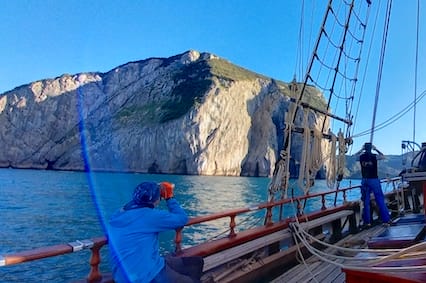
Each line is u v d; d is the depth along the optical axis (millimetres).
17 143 159375
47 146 159375
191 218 4844
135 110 162250
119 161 146375
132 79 182375
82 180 94125
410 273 2873
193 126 133500
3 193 57281
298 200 7035
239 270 5527
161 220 3301
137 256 3162
